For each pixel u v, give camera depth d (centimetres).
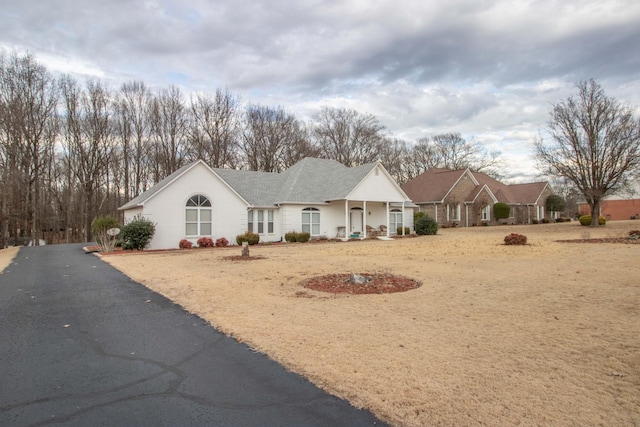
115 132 4325
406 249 1833
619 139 2881
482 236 2578
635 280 888
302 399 377
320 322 622
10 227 4125
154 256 1752
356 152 5216
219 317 669
